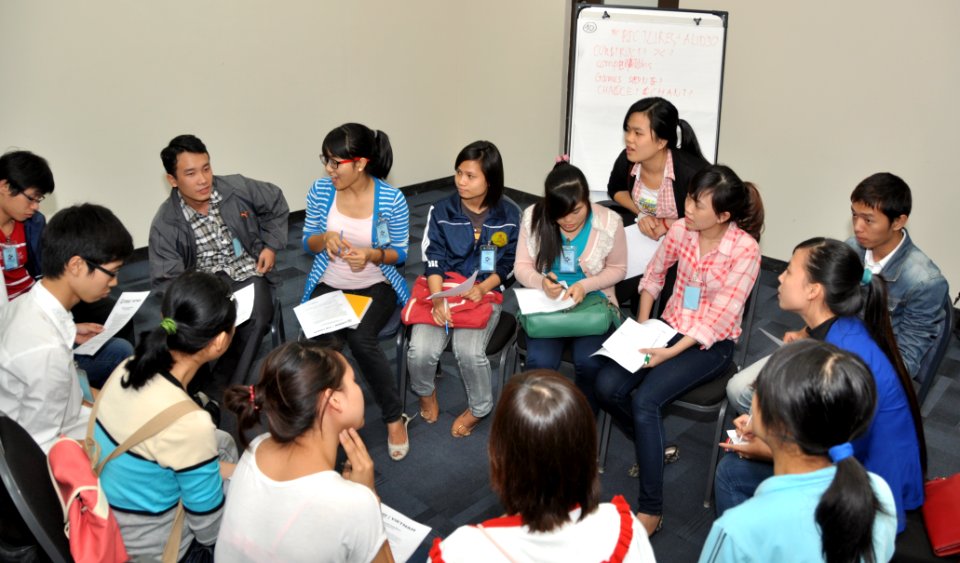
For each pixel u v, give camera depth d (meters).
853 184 3.80
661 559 2.20
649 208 3.05
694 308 2.41
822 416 1.14
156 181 4.18
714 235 2.34
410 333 2.72
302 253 4.46
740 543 1.17
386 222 2.72
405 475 2.57
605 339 2.51
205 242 2.73
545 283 2.51
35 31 3.52
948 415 2.93
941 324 2.24
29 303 1.76
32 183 2.34
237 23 4.20
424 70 5.33
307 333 2.43
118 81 3.85
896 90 3.52
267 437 1.41
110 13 3.71
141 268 4.18
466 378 2.62
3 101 3.54
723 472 1.98
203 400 2.14
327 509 1.28
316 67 4.68
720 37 3.60
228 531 1.34
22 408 1.70
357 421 1.41
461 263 2.72
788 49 3.83
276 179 4.76
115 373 1.54
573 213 2.41
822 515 1.12
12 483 1.28
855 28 3.57
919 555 1.58
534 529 1.05
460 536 1.07
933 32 3.32
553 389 1.07
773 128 4.02
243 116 4.43
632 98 3.74
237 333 2.63
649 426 2.21
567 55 4.82
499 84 5.36
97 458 1.48
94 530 1.36
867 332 1.71
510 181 5.58
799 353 1.20
